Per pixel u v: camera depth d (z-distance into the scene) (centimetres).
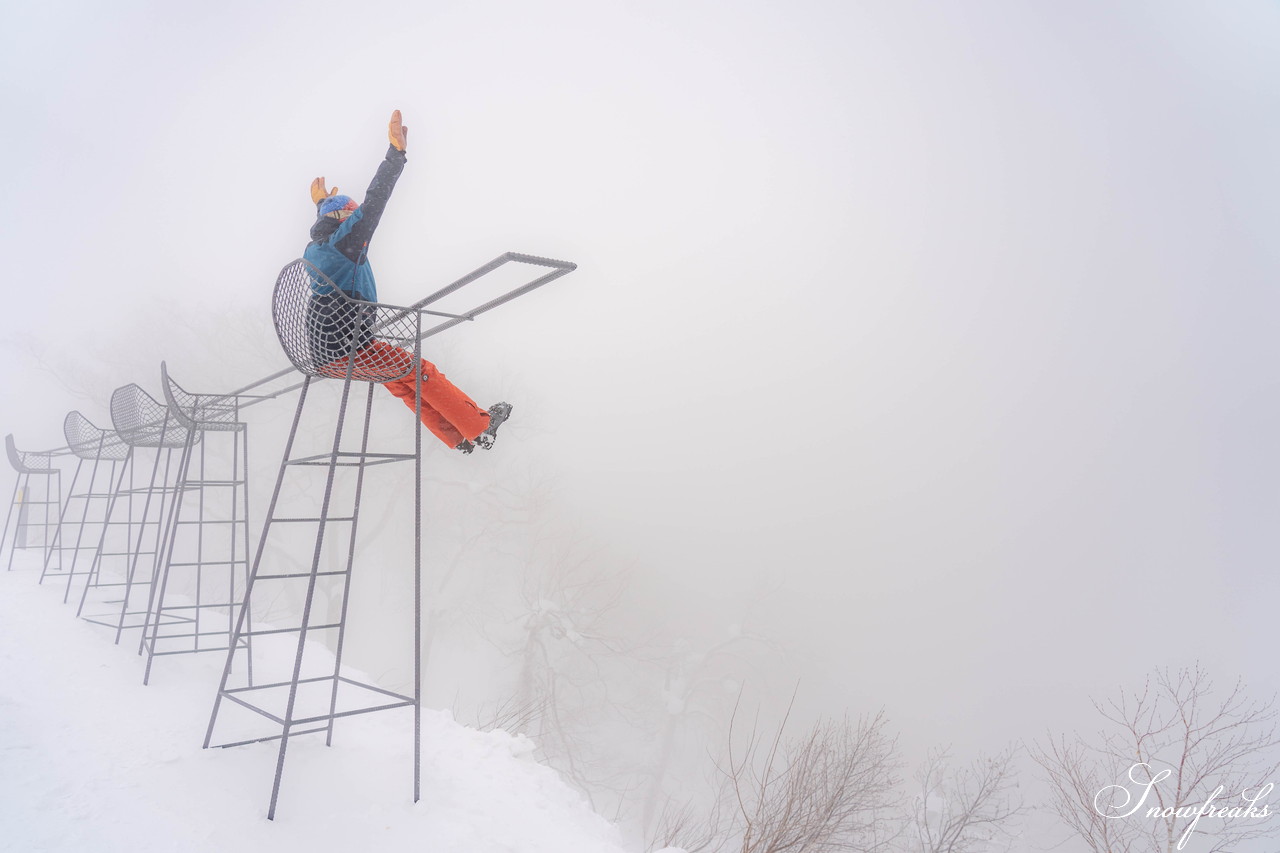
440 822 367
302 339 368
